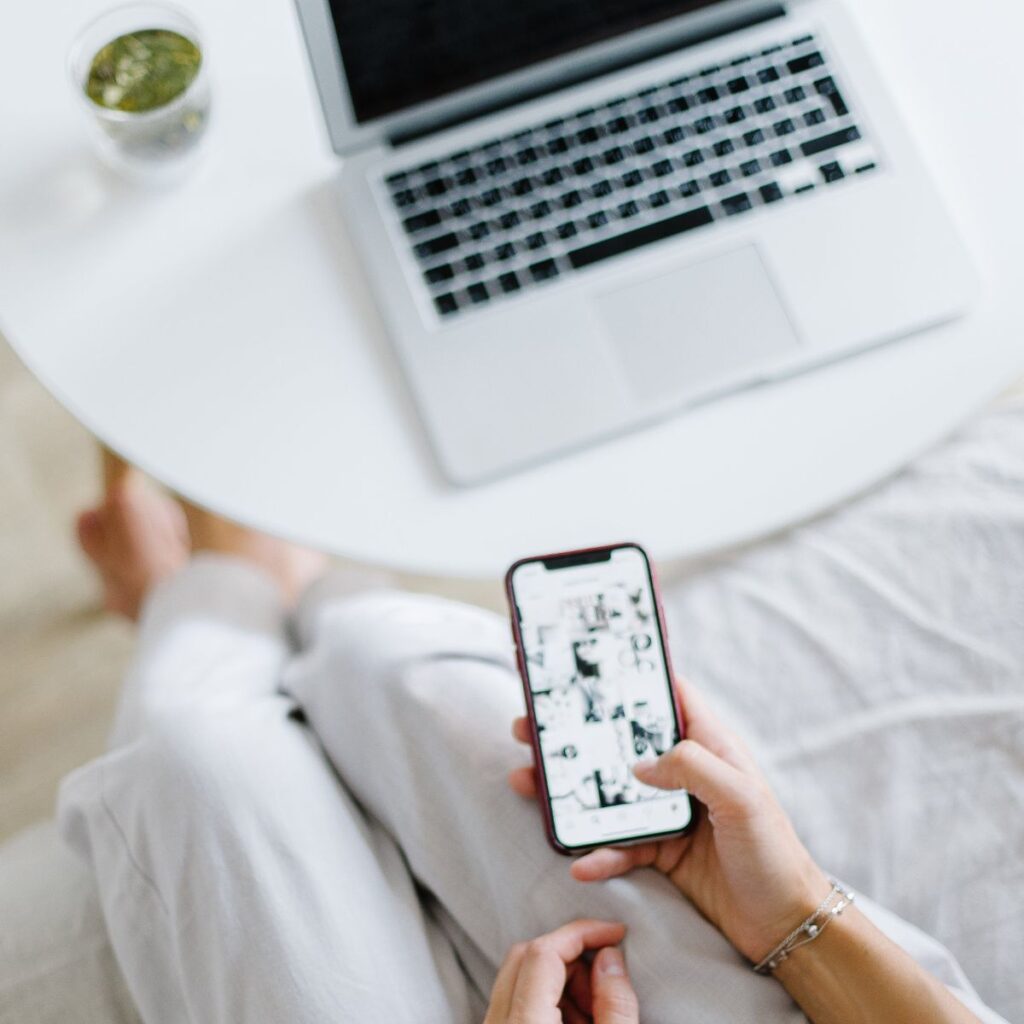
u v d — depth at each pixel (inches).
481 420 24.8
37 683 43.8
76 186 26.6
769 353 24.9
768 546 29.0
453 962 25.6
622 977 22.6
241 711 26.8
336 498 24.9
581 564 23.7
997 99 26.5
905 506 28.6
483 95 25.9
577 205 25.8
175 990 25.3
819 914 21.8
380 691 26.0
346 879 24.6
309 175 26.8
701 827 24.1
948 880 25.9
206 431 25.2
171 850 24.5
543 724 23.7
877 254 25.1
